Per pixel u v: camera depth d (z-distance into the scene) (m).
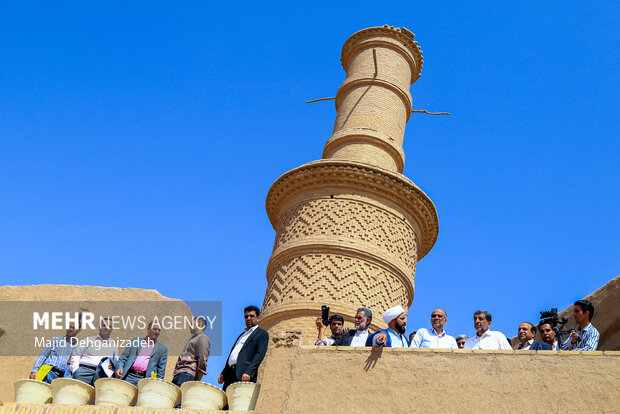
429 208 18.45
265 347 9.91
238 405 9.09
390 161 19.22
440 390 8.60
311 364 9.05
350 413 8.60
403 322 10.34
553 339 10.50
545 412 8.25
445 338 10.40
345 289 16.22
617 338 13.85
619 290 13.77
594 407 8.20
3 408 9.00
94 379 10.46
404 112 20.70
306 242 17.03
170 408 9.16
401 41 21.70
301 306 16.03
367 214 17.39
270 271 17.83
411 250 17.92
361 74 20.73
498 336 10.48
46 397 9.81
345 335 10.52
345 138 19.27
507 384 8.50
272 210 19.28
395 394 8.66
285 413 8.67
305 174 18.06
